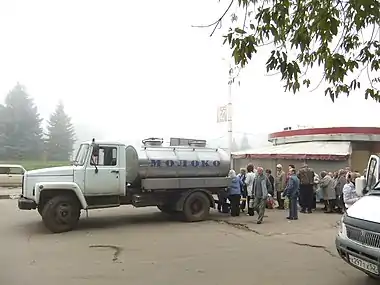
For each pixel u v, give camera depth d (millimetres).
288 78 5559
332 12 5402
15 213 14711
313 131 23594
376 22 5422
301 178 15984
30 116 62500
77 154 12258
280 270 7113
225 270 7105
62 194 11312
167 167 12875
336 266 7387
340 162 20344
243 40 5496
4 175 25766
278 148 23875
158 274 6836
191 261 7766
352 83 6309
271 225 12438
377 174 8273
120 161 12156
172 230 11406
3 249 8781
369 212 5688
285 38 5633
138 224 12516
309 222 13117
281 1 5438
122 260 7820
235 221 13234
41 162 52312
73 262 7641
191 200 13148
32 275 6738
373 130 22297
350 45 6145
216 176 13844
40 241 9703
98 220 13289
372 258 5234
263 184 12828
